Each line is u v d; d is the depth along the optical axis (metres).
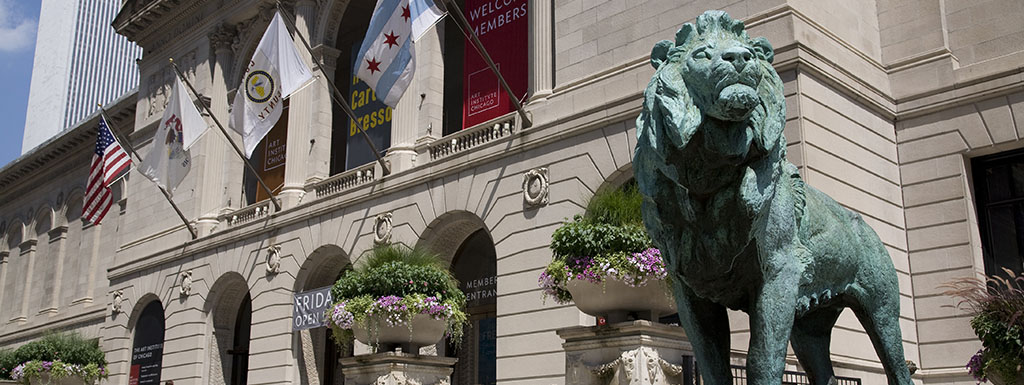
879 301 5.76
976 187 18.41
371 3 31.47
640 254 9.34
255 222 29.47
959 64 18.97
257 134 24.61
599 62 20.86
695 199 4.66
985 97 17.98
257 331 28.31
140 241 36.06
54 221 49.62
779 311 4.87
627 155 19.19
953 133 18.39
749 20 18.08
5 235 55.00
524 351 20.22
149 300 34.88
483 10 24.86
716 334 5.22
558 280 10.19
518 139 21.64
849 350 15.96
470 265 24.39
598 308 9.76
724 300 5.09
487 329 23.56
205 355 30.78
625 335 8.99
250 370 28.08
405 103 25.69
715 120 4.39
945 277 17.81
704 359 5.17
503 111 23.41
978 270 17.53
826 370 5.92
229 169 32.75
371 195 25.41
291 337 27.08
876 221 17.89
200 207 33.06
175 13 37.00
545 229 20.53
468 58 24.84
